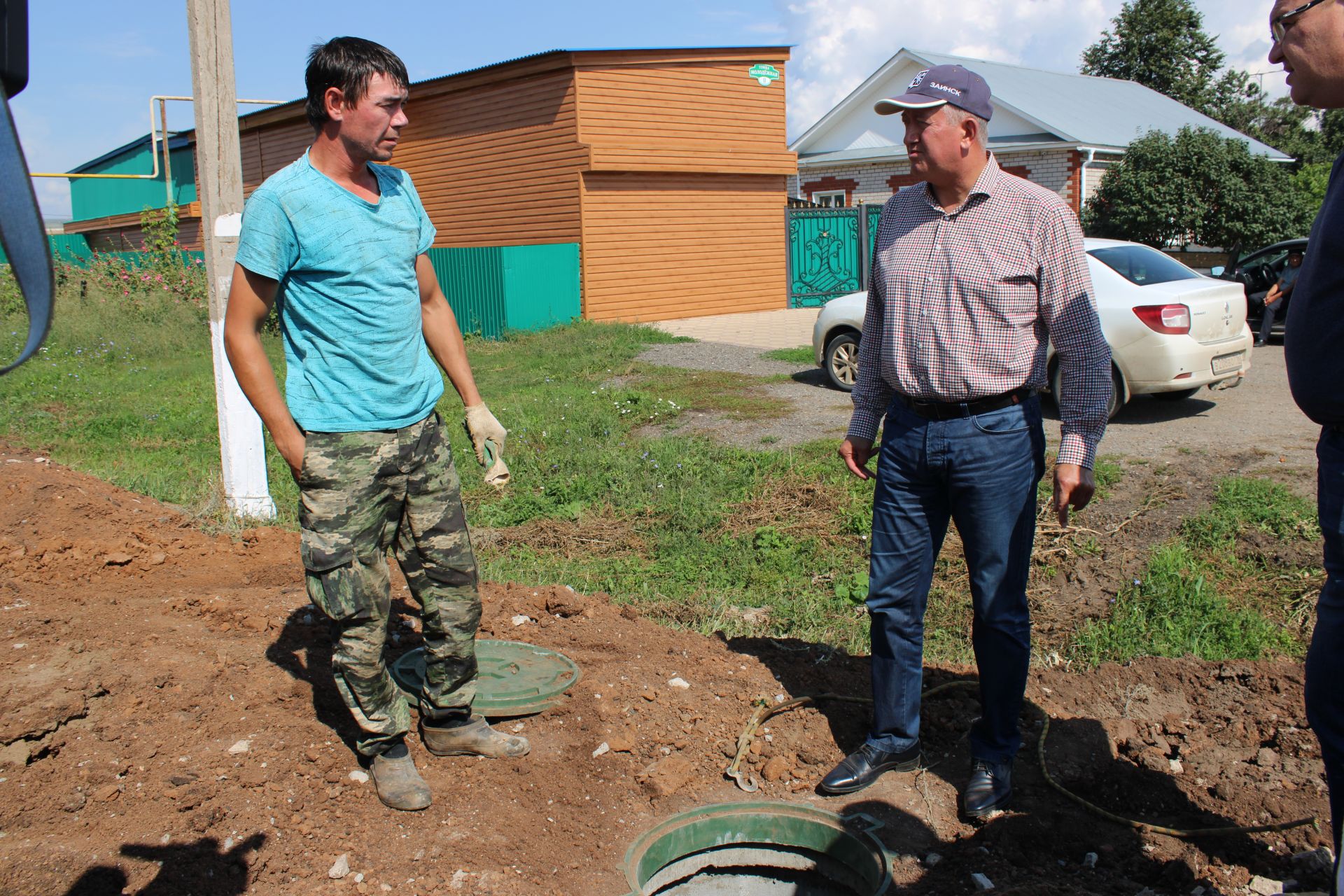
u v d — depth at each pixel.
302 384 2.90
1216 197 22.00
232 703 3.48
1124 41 42.44
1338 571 2.48
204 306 18.44
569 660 4.05
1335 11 2.27
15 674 3.44
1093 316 3.04
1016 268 3.04
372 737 3.08
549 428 9.32
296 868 2.80
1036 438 3.20
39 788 2.94
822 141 29.80
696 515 6.77
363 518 2.92
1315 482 6.52
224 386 6.53
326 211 2.77
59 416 10.66
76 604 4.37
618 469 7.89
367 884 2.77
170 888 2.66
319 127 2.81
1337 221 2.33
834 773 3.42
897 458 3.32
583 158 16.95
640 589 5.67
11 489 5.73
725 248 19.39
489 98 18.30
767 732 3.72
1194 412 8.91
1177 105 31.17
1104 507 6.39
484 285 16.97
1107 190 22.88
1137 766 3.55
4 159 0.80
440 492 3.10
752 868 3.38
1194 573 5.38
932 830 3.24
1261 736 3.76
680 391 11.10
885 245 3.29
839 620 5.15
